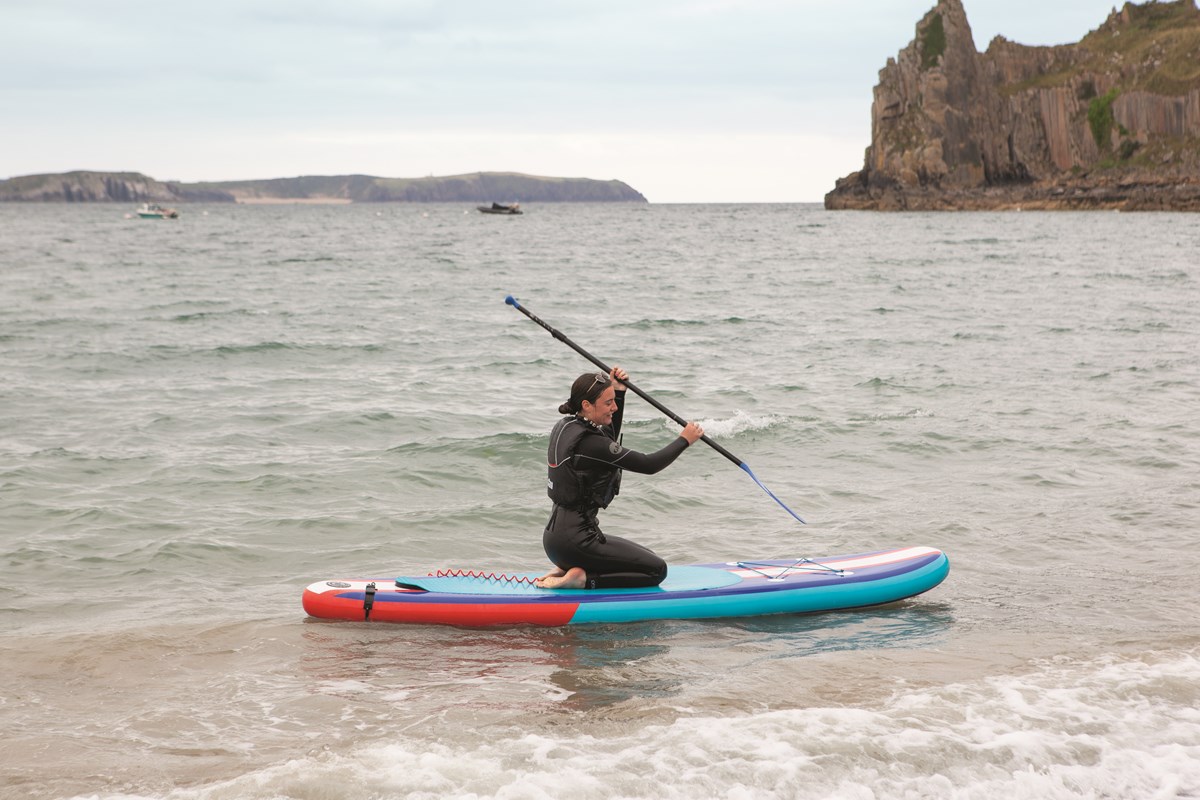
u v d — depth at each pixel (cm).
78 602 620
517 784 373
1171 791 388
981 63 14888
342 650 539
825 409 1221
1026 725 434
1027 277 3362
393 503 846
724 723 428
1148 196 12756
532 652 539
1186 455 980
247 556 712
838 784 382
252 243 6688
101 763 400
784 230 8675
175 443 1042
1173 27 16038
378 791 369
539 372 1524
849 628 582
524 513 823
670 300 2719
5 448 1002
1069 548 726
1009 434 1077
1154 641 547
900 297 2731
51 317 2195
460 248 5962
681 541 747
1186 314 2197
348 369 1545
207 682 493
